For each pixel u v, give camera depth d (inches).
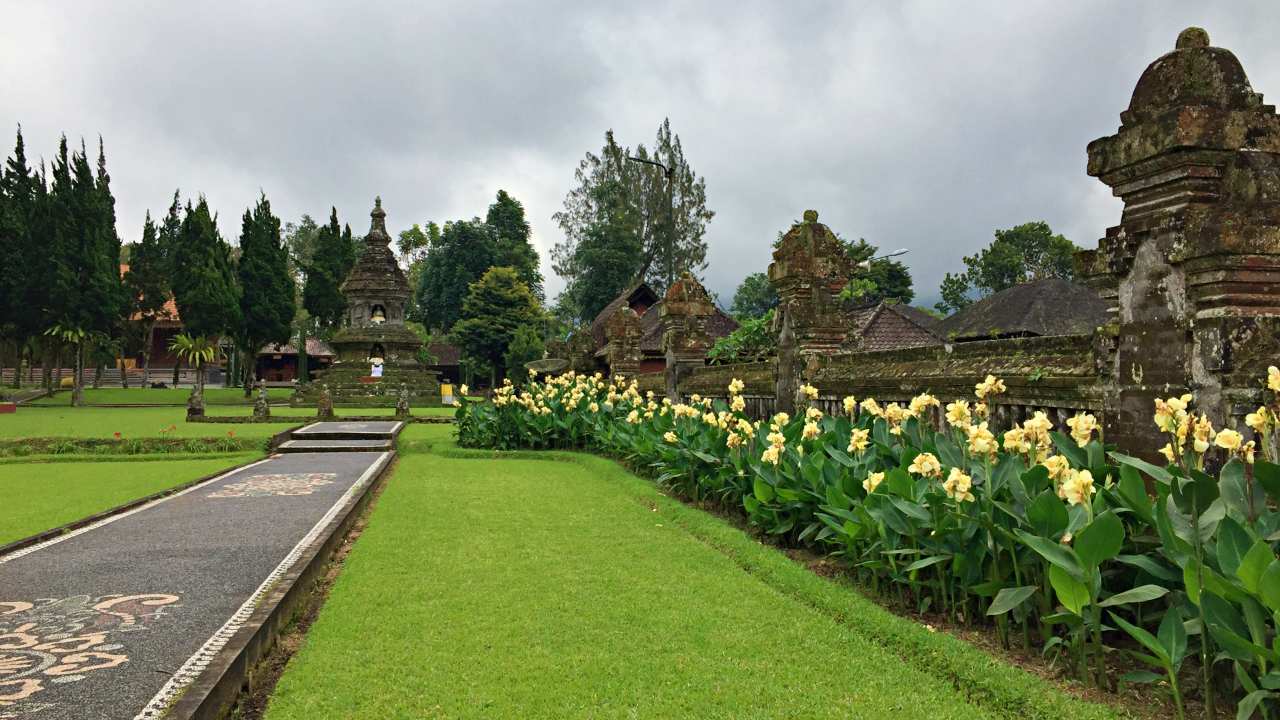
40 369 2090.3
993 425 246.1
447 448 613.6
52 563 224.1
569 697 131.0
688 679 138.0
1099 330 195.3
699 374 586.9
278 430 753.6
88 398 1550.2
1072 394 208.1
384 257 1566.2
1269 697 102.0
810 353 390.0
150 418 956.0
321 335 2497.5
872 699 129.3
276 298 1695.4
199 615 171.6
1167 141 170.4
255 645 147.3
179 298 1625.2
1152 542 134.9
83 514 325.4
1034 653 143.0
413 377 1502.2
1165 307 176.7
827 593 182.4
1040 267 1755.7
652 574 209.8
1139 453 181.6
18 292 1395.2
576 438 568.4
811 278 400.2
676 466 334.3
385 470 481.1
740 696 130.6
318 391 1408.7
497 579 204.8
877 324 823.7
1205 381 165.5
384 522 287.7
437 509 316.8
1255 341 159.2
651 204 1884.8
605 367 1072.8
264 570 214.8
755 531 256.5
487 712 125.4
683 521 284.4
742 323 902.4
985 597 157.8
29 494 388.5
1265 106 174.6
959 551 157.5
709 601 184.4
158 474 476.7
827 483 214.5
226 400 1553.9
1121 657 138.0
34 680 133.0
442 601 185.2
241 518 302.0
